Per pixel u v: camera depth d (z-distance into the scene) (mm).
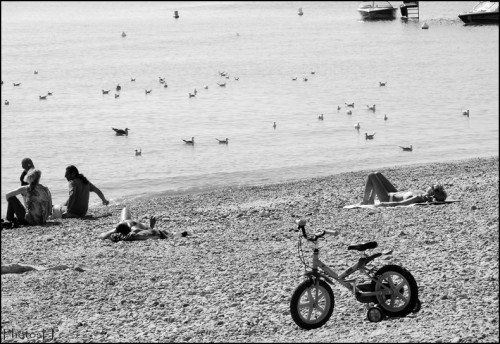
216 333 11219
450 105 65062
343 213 20984
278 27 175750
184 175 38688
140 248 17703
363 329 10773
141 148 48031
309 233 18375
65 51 131750
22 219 21172
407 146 44812
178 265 15859
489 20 144500
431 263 14750
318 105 67062
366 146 45594
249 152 44969
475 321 10875
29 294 14008
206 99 73625
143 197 32188
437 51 116312
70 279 14969
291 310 10938
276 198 25984
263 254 16469
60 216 22453
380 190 21844
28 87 86625
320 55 115375
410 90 76812
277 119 58781
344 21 187625
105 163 43625
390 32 150125
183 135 52906
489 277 13500
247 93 77438
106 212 24578
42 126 58812
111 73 98875
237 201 26031
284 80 88312
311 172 37781
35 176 21125
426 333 10297
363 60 107500
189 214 22781
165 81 88812
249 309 12430
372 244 11031
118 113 65688
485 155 40344
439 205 21031
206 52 123938
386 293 11148
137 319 12281
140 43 143625
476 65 98938
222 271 15148
